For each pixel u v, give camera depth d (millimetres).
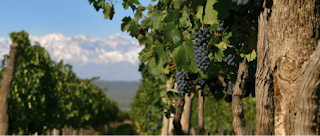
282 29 1899
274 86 1980
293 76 1879
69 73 15062
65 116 13844
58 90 12703
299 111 1812
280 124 1953
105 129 21844
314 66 1732
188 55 2832
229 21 2469
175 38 2811
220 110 13031
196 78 3322
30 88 10734
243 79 2586
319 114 1802
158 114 12547
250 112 11609
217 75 3080
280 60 1914
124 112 35469
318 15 1872
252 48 2482
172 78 3779
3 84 7250
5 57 10445
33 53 10906
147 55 3418
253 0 2047
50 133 12539
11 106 10281
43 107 11344
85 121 17844
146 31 3256
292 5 1867
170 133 4934
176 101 3742
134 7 3096
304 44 1861
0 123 7145
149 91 14195
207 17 2312
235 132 2561
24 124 10695
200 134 4500
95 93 18766
